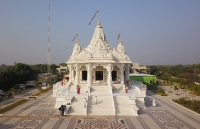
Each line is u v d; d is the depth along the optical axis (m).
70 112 27.28
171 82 74.50
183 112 29.25
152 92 52.19
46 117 25.78
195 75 86.38
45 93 49.16
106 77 38.19
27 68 72.38
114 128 21.59
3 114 27.20
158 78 97.06
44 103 35.28
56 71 124.44
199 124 23.55
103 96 30.86
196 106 30.84
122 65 37.91
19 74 63.25
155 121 24.55
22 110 29.70
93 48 38.28
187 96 46.88
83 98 30.73
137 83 47.09
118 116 26.56
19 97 38.91
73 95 31.20
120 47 48.12
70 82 42.22
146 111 29.67
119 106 28.39
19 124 22.89
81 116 26.27
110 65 34.91
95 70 38.12
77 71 37.28
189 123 23.89
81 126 22.23
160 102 37.19
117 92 34.94
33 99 39.66
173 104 35.31
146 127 22.17
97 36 39.97
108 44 41.78
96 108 28.00
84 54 36.84
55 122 23.70
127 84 40.75
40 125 22.55
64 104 29.00
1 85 51.81
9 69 62.22
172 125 23.05
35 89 59.22
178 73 103.44
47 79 74.38
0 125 22.50
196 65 106.38
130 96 30.17
